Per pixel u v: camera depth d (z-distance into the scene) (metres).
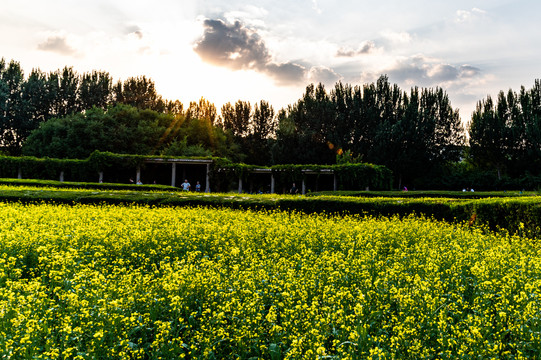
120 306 4.63
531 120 49.41
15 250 7.57
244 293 5.27
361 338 4.12
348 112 56.00
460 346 3.94
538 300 4.99
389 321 4.68
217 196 20.12
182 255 8.33
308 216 16.23
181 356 3.83
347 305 5.06
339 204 16.50
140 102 69.19
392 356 3.80
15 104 62.38
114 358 4.00
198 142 56.94
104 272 6.85
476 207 12.78
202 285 5.52
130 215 13.46
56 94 65.00
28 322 3.97
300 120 58.16
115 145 49.75
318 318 4.39
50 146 47.66
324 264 6.90
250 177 41.75
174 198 18.98
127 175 41.41
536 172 48.56
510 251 8.46
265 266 6.85
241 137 67.69
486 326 4.38
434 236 10.60
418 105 55.31
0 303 4.52
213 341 4.26
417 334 4.27
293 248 8.98
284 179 39.09
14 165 36.62
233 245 8.97
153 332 4.73
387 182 38.41
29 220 11.34
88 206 17.62
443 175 52.44
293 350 3.69
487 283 5.39
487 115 51.72
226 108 69.12
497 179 48.00
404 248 8.90
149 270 7.49
